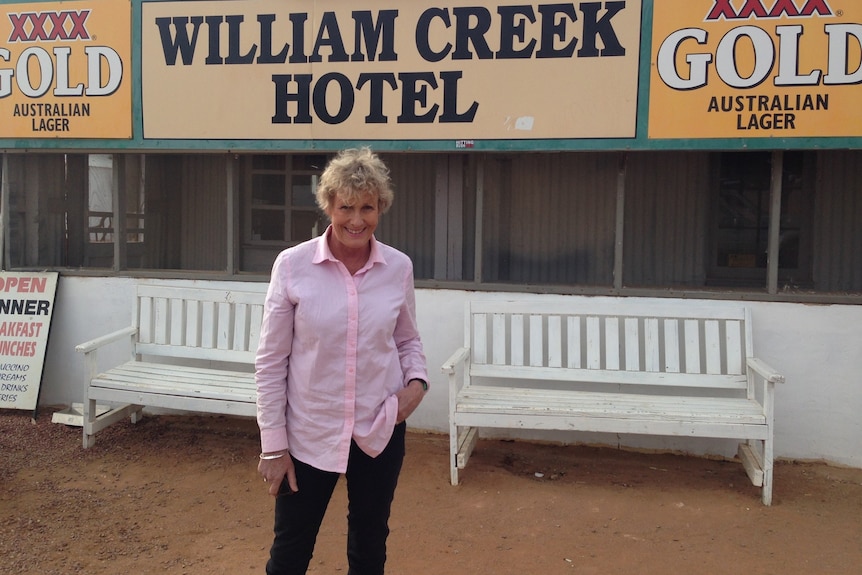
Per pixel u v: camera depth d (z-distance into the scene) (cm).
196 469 480
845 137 459
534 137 496
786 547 380
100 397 502
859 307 479
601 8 481
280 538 262
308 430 255
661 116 480
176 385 494
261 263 578
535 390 491
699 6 470
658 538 389
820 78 459
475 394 477
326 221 567
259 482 461
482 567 357
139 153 571
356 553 270
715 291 502
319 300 250
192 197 586
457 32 500
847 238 502
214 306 544
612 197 524
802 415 490
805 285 510
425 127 509
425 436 535
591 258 529
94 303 580
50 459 491
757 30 464
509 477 469
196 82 538
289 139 529
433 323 535
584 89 488
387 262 264
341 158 251
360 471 263
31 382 568
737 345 480
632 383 489
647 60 479
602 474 477
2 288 583
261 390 254
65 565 354
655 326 492
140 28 543
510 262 541
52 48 557
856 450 485
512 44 494
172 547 375
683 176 520
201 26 534
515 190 537
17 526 392
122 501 429
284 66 525
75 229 605
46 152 579
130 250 593
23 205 604
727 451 502
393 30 508
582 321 517
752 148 471
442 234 546
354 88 516
